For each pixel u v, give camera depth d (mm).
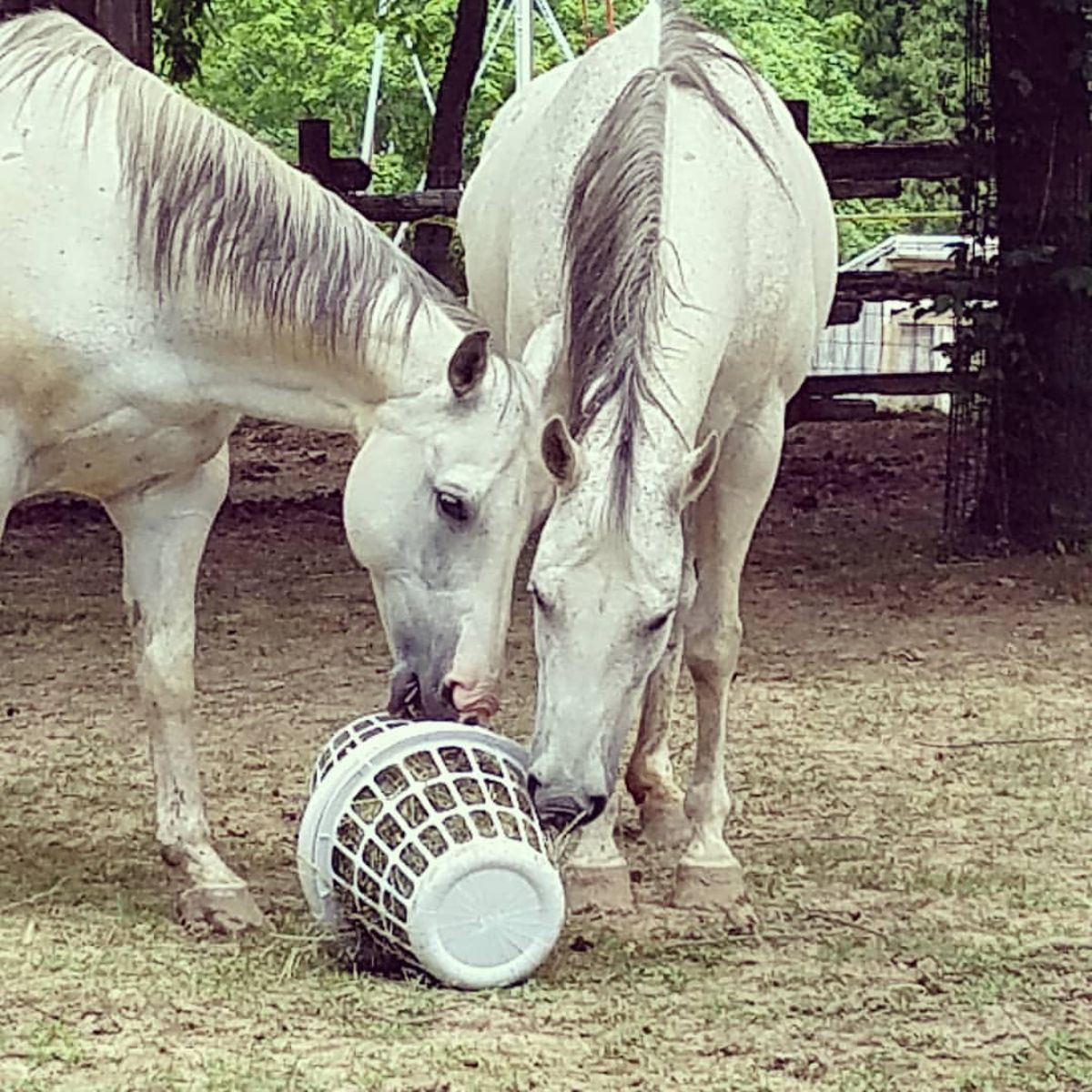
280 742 8164
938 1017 6023
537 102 7262
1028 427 11461
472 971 6094
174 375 6324
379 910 6105
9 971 6148
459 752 6172
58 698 8672
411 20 23062
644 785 7219
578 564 5840
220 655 9297
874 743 8164
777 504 12898
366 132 26969
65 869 6867
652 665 5898
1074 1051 5844
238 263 6250
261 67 29344
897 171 13133
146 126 6293
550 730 5852
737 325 6441
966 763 7941
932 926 6566
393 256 6324
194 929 6434
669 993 6125
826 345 22266
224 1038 5848
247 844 7133
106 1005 5996
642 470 5879
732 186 6422
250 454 16078
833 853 7098
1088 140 11391
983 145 11570
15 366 6285
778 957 6355
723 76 6715
